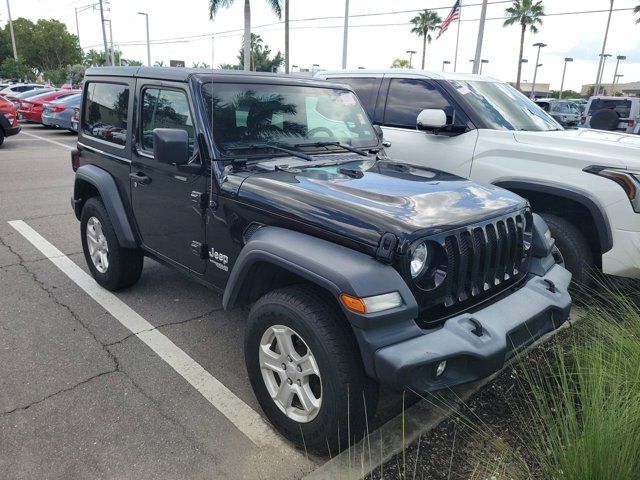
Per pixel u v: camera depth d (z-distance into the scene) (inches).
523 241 125.4
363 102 237.6
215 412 123.3
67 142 668.7
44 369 139.0
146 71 152.9
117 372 138.8
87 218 187.6
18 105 850.8
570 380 116.0
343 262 96.8
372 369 92.7
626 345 116.5
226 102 136.3
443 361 93.4
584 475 81.3
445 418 120.9
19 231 267.6
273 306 106.7
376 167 140.9
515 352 108.4
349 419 99.3
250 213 119.2
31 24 3417.8
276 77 151.4
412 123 219.3
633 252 159.6
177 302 183.2
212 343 155.5
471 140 197.3
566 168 171.8
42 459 106.3
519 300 114.7
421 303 99.3
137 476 102.7
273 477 103.4
